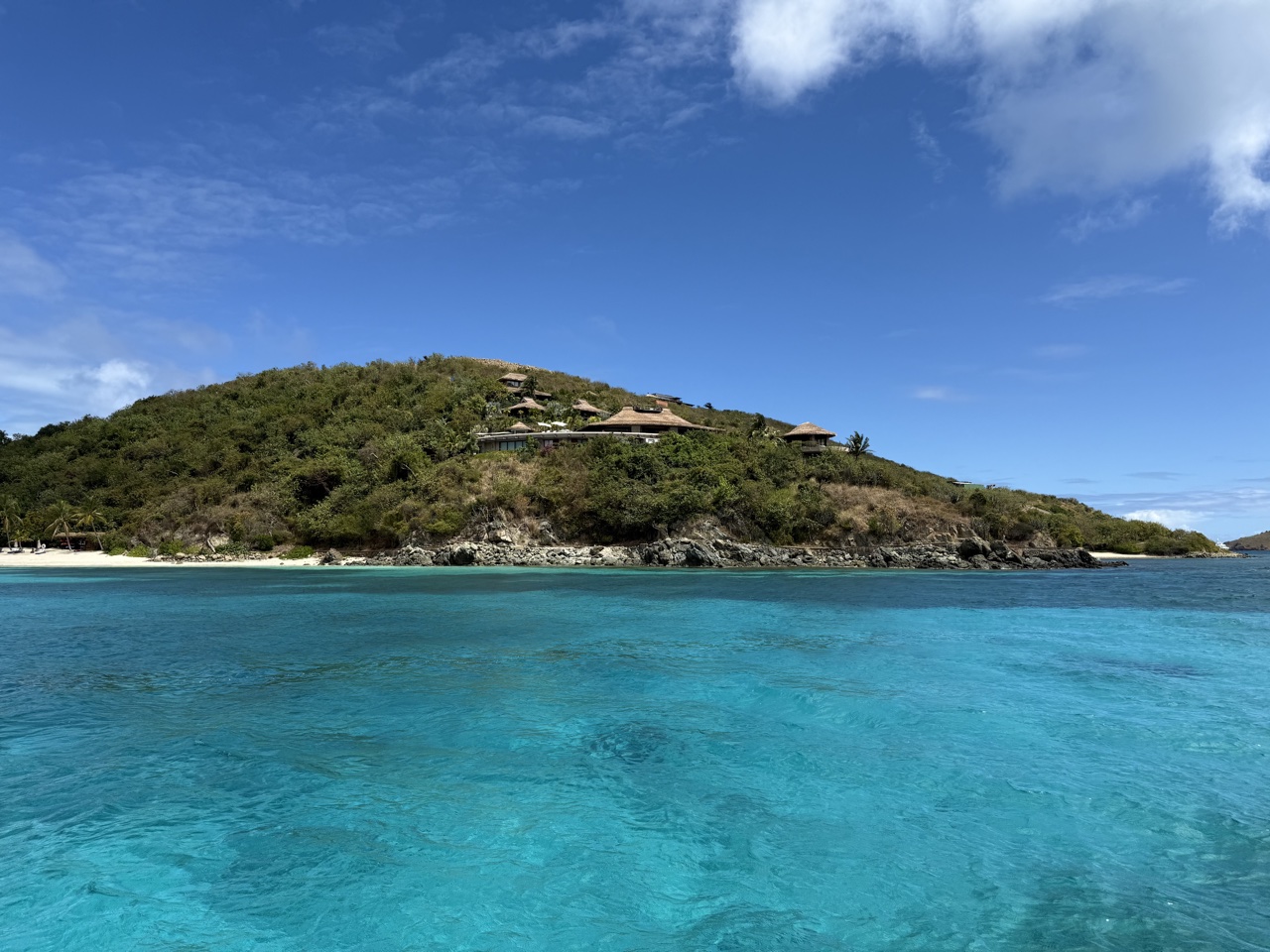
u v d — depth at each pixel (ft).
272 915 26.94
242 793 38.42
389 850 32.09
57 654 77.20
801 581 172.45
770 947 24.98
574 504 242.99
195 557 255.29
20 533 301.43
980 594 144.77
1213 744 46.91
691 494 237.25
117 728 50.03
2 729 49.83
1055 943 25.20
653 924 26.48
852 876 30.07
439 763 43.19
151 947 24.93
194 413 375.04
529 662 72.28
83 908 27.32
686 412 416.87
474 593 142.10
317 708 55.11
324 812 35.99
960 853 32.12
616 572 199.11
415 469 260.21
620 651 78.74
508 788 39.22
